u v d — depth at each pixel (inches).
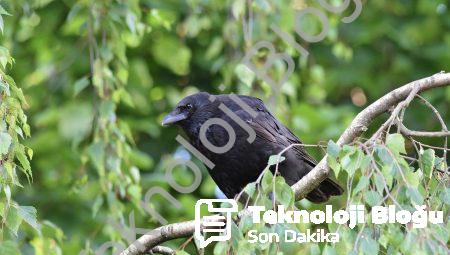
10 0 493.7
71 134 546.3
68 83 592.1
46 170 566.9
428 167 267.7
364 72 661.3
